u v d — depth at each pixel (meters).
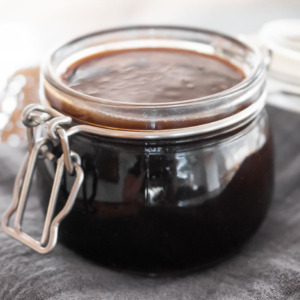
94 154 0.29
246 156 0.30
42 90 0.31
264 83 0.31
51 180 0.30
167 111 0.27
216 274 0.31
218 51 0.34
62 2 0.61
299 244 0.33
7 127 0.42
